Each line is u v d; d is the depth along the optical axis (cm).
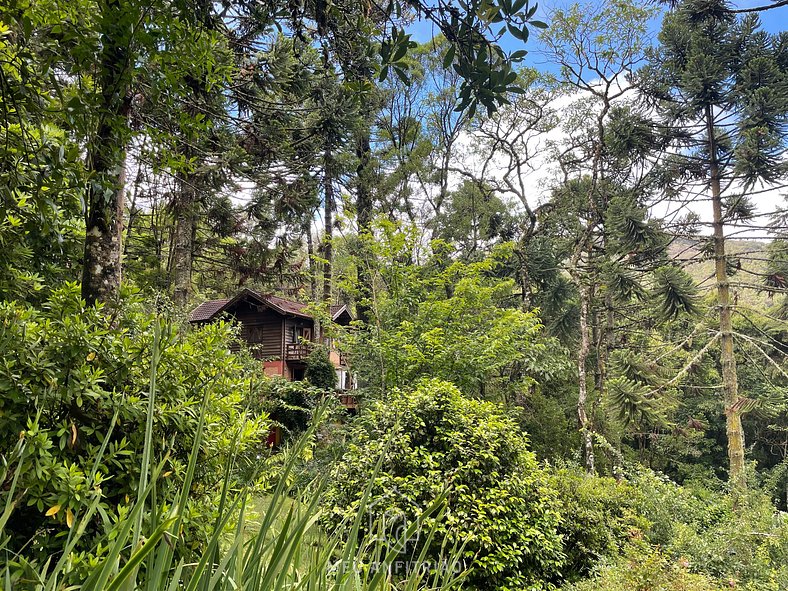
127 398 207
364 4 202
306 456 225
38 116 180
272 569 74
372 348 816
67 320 203
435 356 766
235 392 272
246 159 666
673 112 1009
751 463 868
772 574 490
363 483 456
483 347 803
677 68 999
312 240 1340
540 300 1433
